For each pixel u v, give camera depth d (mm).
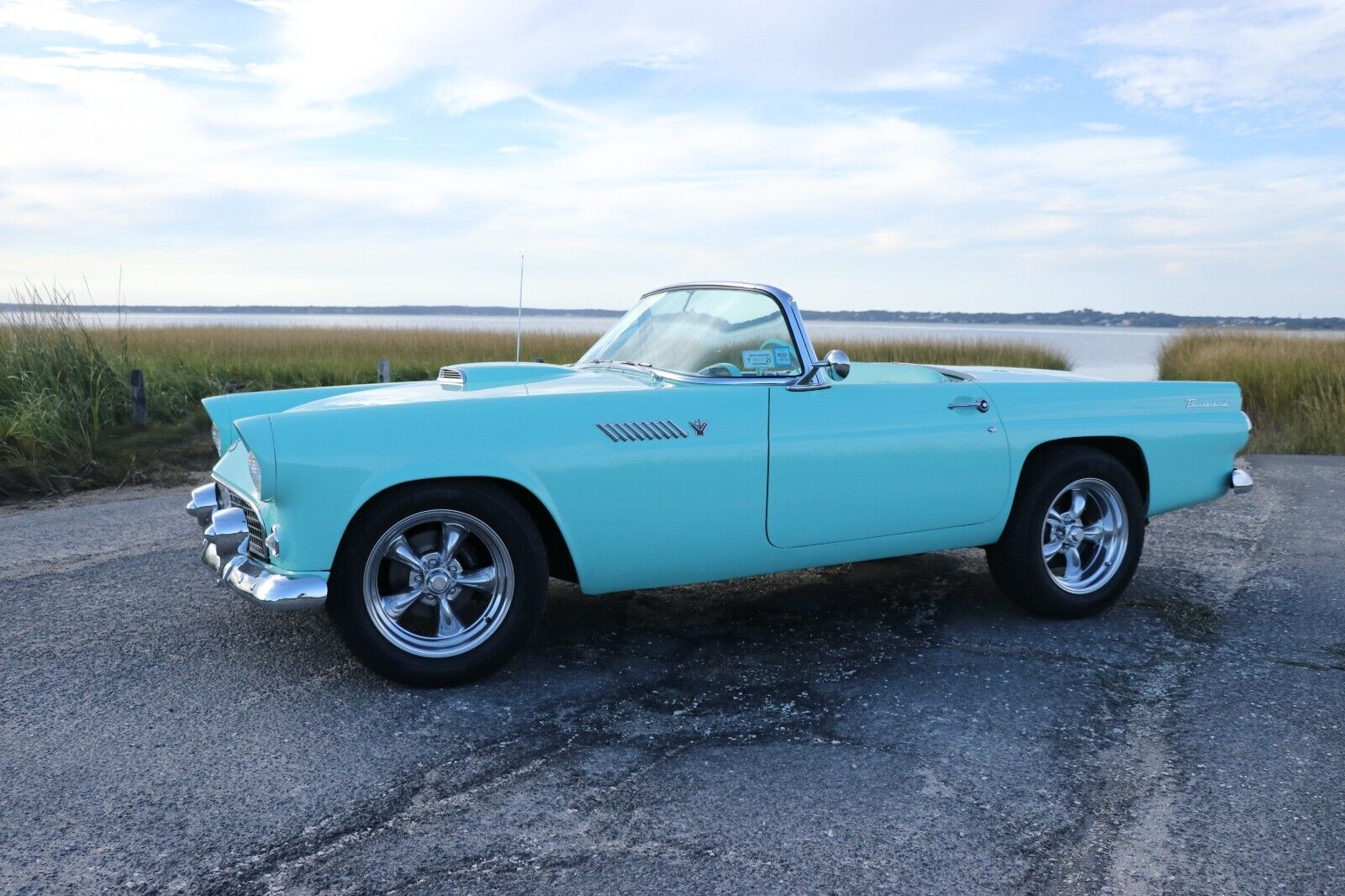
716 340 3789
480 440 3199
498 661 3330
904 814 2467
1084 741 2916
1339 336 17266
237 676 3430
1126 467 4359
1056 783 2643
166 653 3672
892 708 3166
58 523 6266
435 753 2812
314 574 3098
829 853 2275
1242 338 19391
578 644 3793
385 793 2564
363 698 3229
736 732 2971
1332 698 3252
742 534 3547
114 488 8039
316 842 2320
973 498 3881
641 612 4223
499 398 3303
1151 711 3141
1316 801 2535
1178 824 2418
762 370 3668
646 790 2590
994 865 2232
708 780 2648
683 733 2963
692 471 3436
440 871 2195
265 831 2369
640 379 3805
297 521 3057
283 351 18859
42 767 2721
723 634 3926
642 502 3385
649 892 2113
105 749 2832
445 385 4047
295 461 3010
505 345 24156
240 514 3428
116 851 2275
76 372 9961
